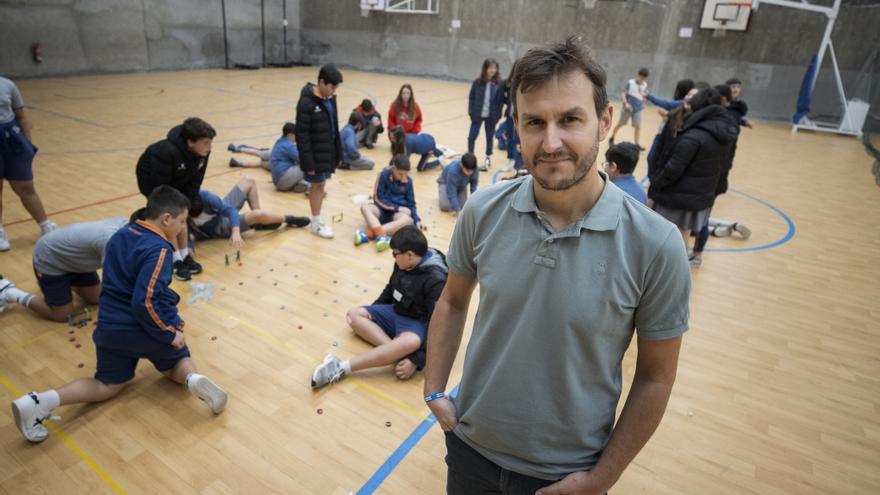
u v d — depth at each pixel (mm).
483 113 7418
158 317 2494
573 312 1037
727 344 3539
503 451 1217
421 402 2809
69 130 8492
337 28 20219
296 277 4105
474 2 17266
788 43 13094
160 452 2371
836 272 4801
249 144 8188
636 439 1107
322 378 2838
